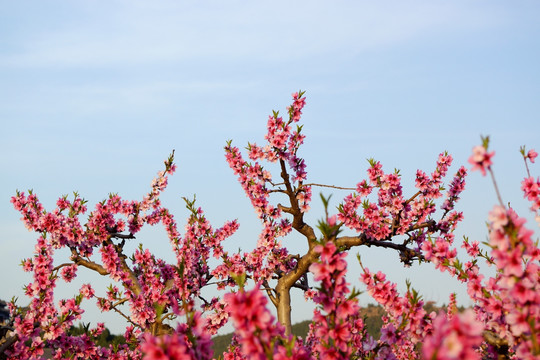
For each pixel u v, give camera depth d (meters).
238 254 11.85
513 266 4.11
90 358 9.55
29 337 8.26
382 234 10.79
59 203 11.53
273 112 10.69
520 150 5.55
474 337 3.00
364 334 7.71
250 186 11.19
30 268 9.67
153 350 3.58
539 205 5.31
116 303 10.35
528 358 4.13
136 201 12.20
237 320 3.92
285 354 4.12
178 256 11.70
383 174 10.91
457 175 11.13
